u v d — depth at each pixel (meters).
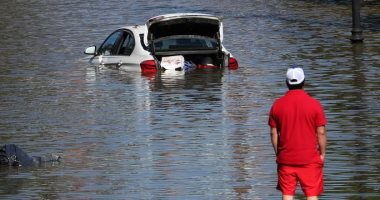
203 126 30.81
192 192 22.27
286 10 79.56
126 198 21.84
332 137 28.45
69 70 46.34
